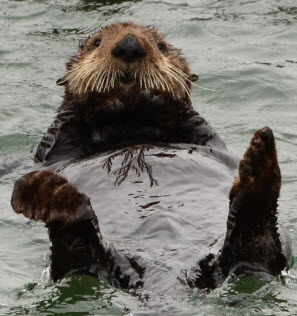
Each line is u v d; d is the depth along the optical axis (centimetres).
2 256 1669
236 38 3122
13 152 2294
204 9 3447
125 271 1393
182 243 1432
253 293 1411
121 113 1792
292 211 1866
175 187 1588
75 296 1421
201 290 1352
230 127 2453
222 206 1540
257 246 1438
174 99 1831
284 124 2481
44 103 2614
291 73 2800
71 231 1394
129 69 1764
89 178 1639
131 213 1510
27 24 3347
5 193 1961
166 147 1730
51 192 1362
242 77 2767
